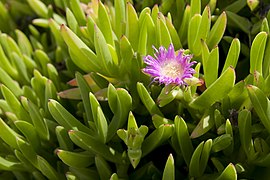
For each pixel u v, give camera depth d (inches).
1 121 14.3
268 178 13.7
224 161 14.1
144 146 14.0
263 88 13.8
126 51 14.4
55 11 19.2
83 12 16.4
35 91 15.9
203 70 14.8
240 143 14.1
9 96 15.0
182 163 14.6
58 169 15.0
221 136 13.3
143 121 15.2
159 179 14.4
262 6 15.5
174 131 13.8
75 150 14.9
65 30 14.3
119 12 15.3
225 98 13.9
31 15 20.1
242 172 13.9
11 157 15.3
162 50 13.8
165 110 14.7
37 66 17.4
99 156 14.2
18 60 16.8
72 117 14.3
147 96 13.7
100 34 14.0
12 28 19.9
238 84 13.6
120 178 14.3
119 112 14.1
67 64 16.5
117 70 14.8
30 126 14.7
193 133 13.7
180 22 16.1
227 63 13.8
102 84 15.3
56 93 15.5
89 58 14.8
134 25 14.6
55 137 15.5
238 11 16.4
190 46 14.8
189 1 16.1
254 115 14.2
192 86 14.0
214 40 14.7
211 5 15.7
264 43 13.6
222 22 14.3
